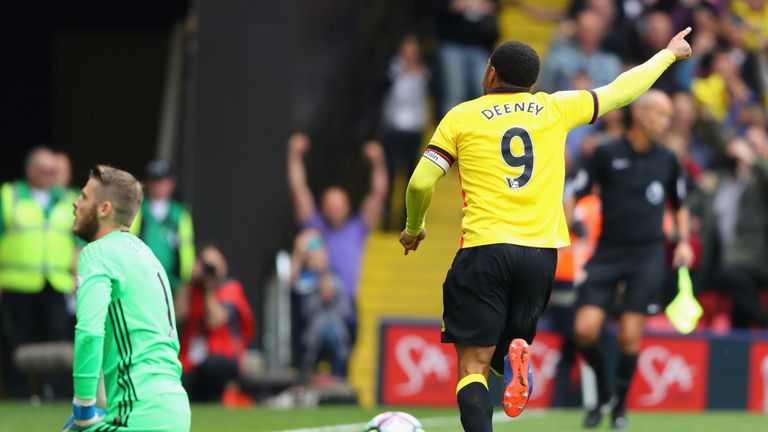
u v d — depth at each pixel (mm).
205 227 50906
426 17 59875
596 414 33000
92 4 59469
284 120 51344
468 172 20953
